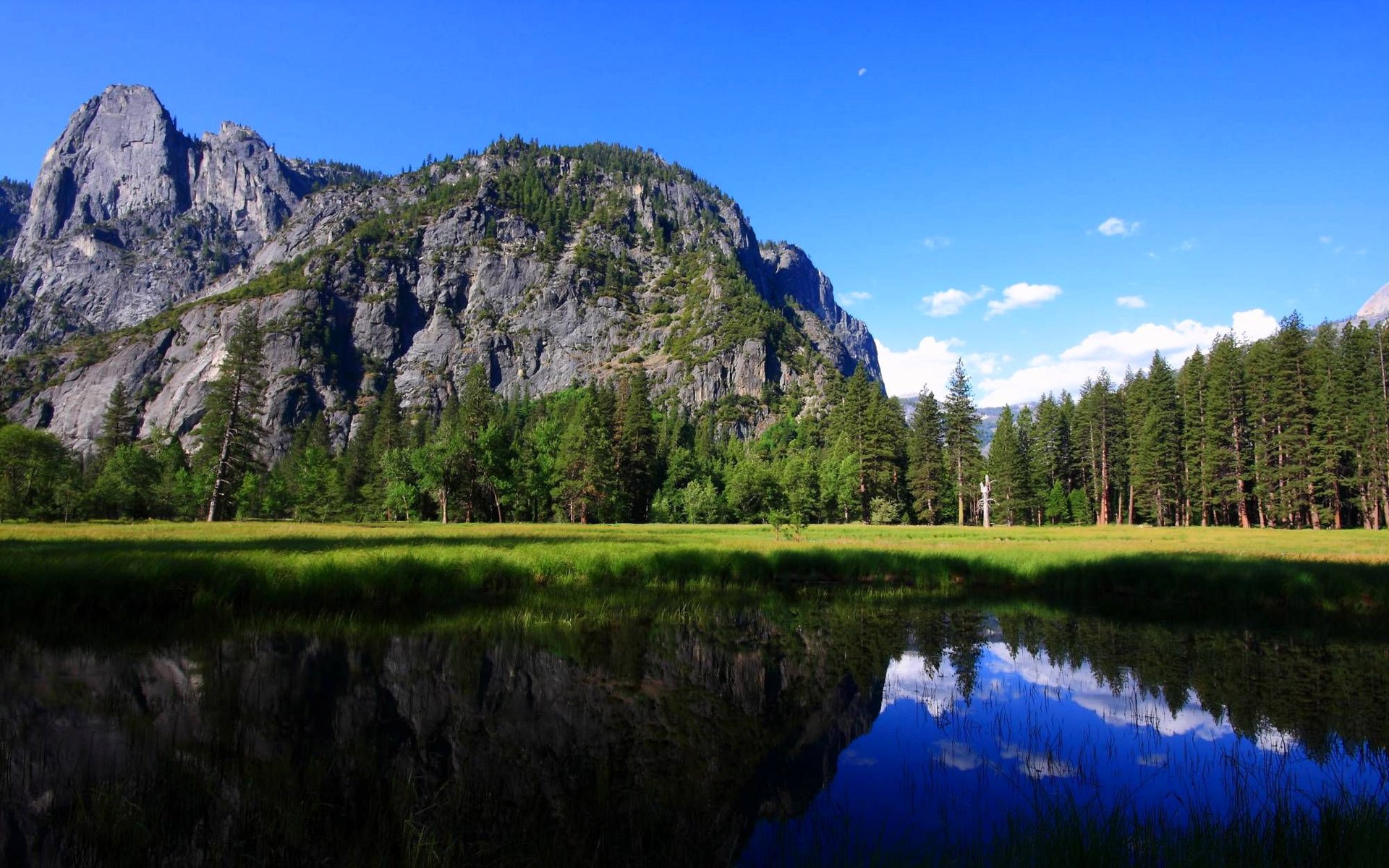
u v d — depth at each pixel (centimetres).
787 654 1416
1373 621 1803
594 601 1933
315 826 647
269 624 1541
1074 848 570
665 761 848
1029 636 1617
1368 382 5678
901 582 2394
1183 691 1185
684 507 8294
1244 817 664
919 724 1004
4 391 19388
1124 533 4781
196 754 814
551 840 637
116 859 574
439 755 848
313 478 8319
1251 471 6350
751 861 604
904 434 8600
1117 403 7850
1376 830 583
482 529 4834
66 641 1352
